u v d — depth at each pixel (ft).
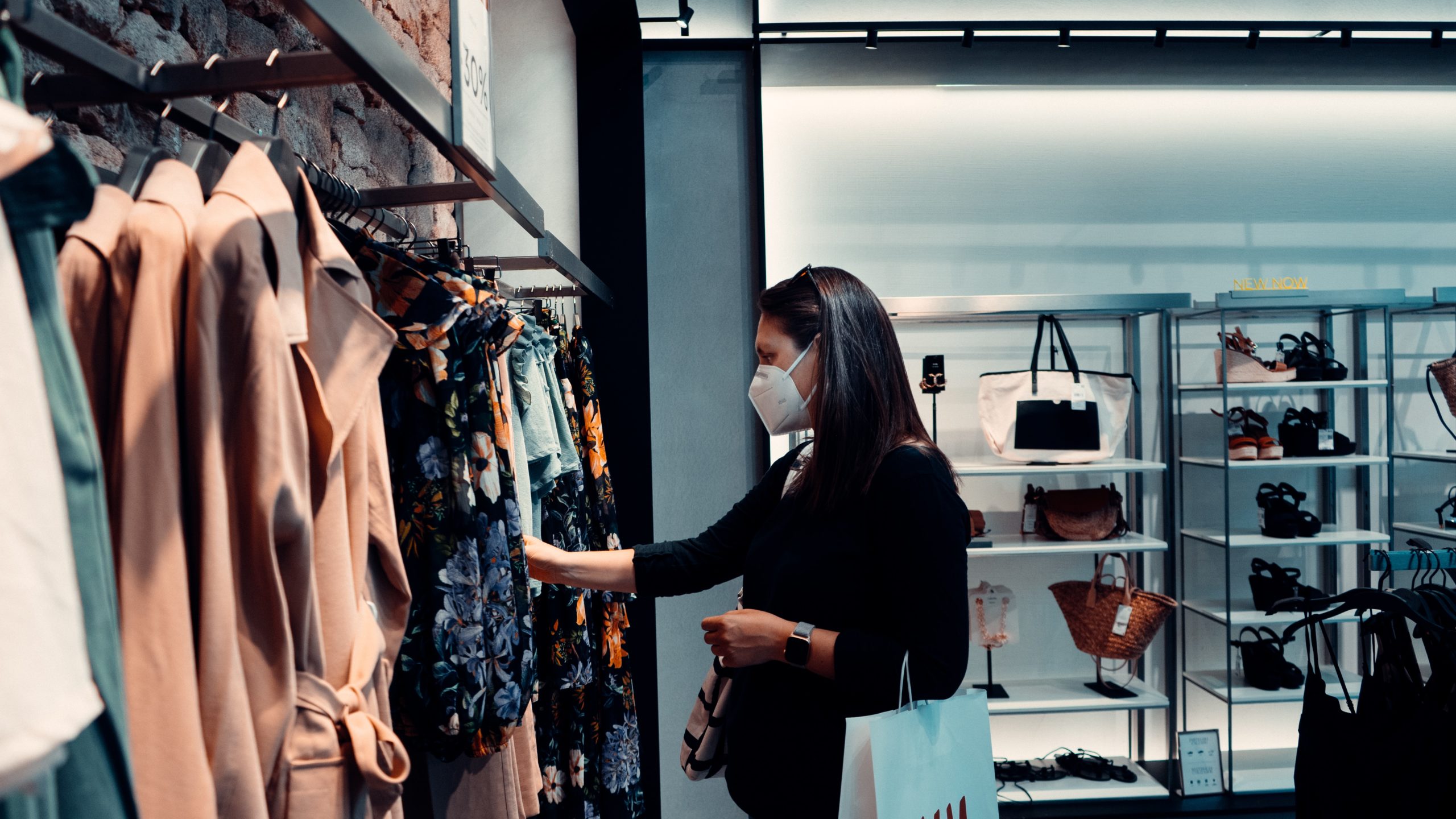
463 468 3.43
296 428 2.15
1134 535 10.75
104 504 1.56
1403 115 11.60
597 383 9.84
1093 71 10.75
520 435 5.04
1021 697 10.39
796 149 11.23
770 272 11.23
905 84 11.17
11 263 1.22
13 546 1.15
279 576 2.10
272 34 4.62
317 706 2.24
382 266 3.46
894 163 11.28
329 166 5.12
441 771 3.86
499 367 4.09
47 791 1.38
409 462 3.40
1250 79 11.16
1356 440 11.57
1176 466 11.20
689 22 10.39
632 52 9.85
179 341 2.01
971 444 11.32
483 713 3.40
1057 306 9.85
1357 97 11.57
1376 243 11.60
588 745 6.89
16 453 1.18
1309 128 11.54
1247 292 10.11
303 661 2.23
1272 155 11.52
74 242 1.95
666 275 10.75
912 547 4.02
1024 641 11.29
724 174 10.78
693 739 5.10
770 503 5.39
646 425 9.86
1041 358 11.36
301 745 2.20
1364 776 5.51
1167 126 11.44
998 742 11.37
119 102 2.52
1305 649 11.47
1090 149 11.39
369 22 2.25
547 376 5.66
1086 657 11.25
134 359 1.90
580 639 5.76
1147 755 11.33
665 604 10.52
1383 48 10.02
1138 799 10.05
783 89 11.22
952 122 11.31
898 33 9.96
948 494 4.14
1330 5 10.48
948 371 11.33
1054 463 10.22
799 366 4.51
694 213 10.78
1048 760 10.95
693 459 10.73
